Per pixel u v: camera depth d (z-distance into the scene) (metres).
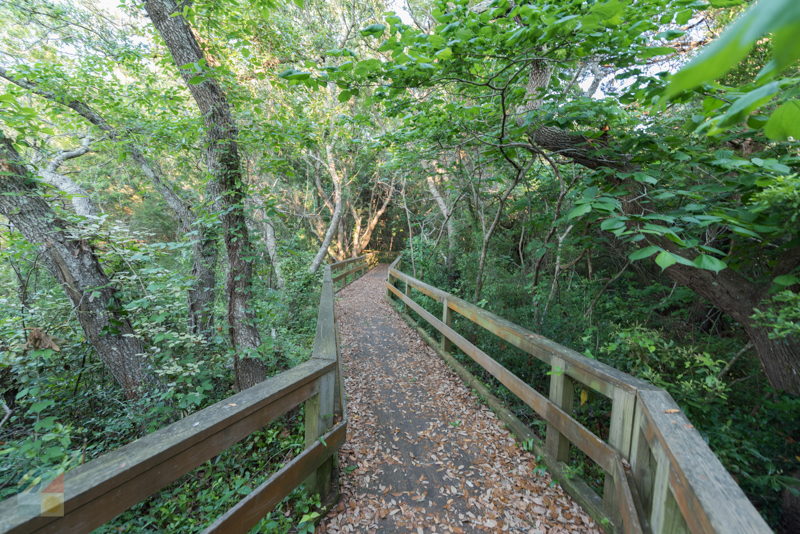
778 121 0.82
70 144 7.86
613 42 2.41
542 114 3.17
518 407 3.52
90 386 3.93
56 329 3.69
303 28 7.84
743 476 2.11
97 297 3.48
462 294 7.59
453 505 2.43
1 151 3.21
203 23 4.49
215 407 1.68
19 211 3.22
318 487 2.30
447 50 2.11
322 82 2.37
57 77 4.73
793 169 2.23
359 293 10.49
